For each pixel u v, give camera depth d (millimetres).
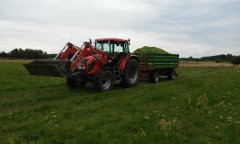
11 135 8375
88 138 7973
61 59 16734
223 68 47500
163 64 22578
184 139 8055
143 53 21031
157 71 22125
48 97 14984
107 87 17031
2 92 16672
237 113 10961
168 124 9336
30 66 16078
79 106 12375
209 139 8000
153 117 10227
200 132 8750
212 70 39625
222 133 8461
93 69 16672
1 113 11461
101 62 17094
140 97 14242
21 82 21297
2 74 27938
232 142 7809
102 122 9578
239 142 7809
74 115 10680
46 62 15852
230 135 8320
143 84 20594
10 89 17594
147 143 7672
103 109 11703
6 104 13234
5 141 7938
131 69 18922
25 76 26219
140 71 21203
